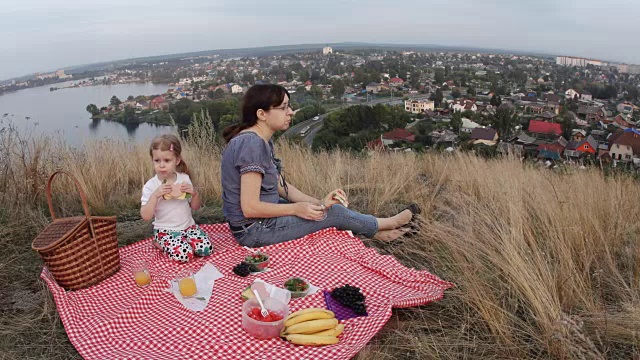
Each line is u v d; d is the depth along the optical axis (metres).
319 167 5.88
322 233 3.35
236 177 3.18
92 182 4.80
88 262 2.86
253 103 3.16
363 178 5.62
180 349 2.24
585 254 2.98
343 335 2.35
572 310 2.60
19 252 3.49
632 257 3.11
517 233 3.14
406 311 2.74
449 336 2.49
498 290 2.80
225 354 2.19
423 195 4.71
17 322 2.63
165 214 3.29
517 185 4.14
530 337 2.44
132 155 5.87
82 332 2.43
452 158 7.40
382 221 3.62
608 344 2.33
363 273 3.01
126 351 2.24
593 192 3.95
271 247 3.22
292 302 2.63
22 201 4.12
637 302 2.57
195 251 3.21
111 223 3.01
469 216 3.62
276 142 7.11
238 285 2.81
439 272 3.18
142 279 2.92
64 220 3.01
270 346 2.25
